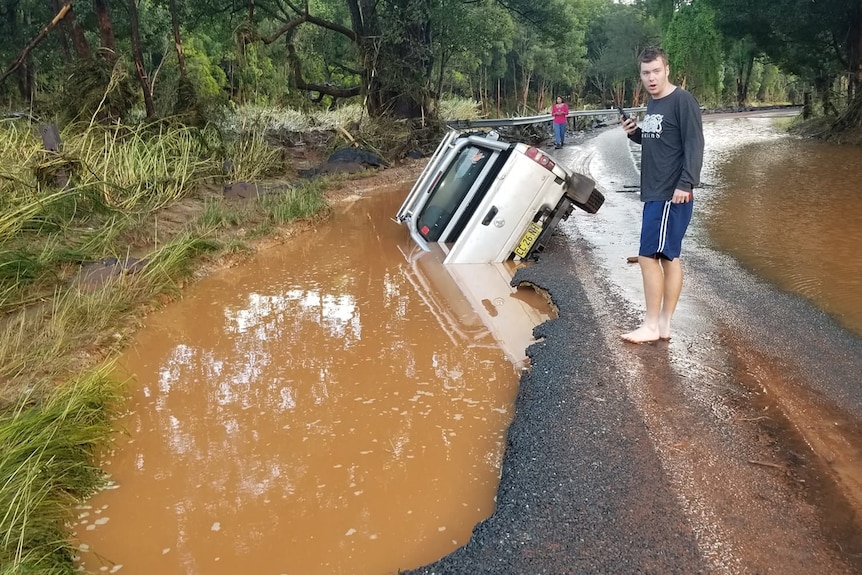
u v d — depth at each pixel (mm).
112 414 4352
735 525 2998
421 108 19734
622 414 3941
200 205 10203
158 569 3031
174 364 5219
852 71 24250
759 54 34531
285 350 5438
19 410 4160
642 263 4891
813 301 5754
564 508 3152
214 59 31172
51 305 6027
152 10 22031
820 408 3975
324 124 18656
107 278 6535
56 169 8836
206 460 3887
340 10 26953
